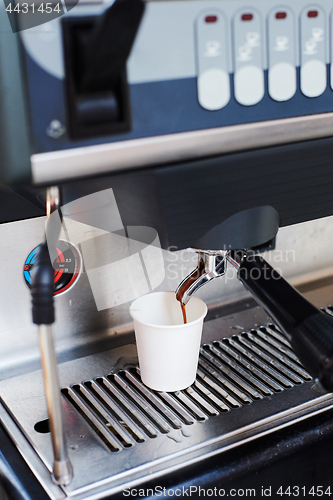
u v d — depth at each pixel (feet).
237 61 0.95
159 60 0.89
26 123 0.83
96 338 1.94
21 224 1.67
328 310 2.16
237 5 0.93
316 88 1.05
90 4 0.82
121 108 0.89
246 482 1.30
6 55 0.81
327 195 1.31
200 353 1.87
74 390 1.65
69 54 0.83
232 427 1.42
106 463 1.29
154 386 1.59
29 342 1.80
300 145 1.12
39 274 1.09
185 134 0.95
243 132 1.00
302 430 1.41
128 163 0.92
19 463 1.32
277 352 1.87
